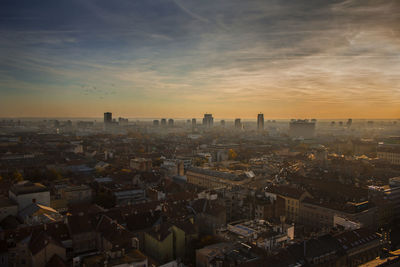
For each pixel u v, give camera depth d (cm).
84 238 15750
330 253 14850
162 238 16088
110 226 15775
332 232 16912
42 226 15775
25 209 19950
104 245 15125
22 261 14212
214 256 14025
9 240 14712
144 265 12731
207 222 19862
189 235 16850
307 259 14000
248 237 15550
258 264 12888
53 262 12900
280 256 13650
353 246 15838
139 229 17838
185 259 16275
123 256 13038
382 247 17400
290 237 16700
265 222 17750
